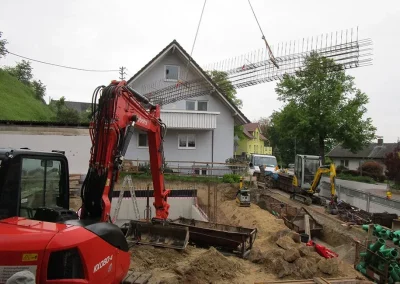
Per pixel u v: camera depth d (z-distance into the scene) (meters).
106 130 6.25
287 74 10.86
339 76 25.95
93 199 6.23
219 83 20.33
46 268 3.64
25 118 28.00
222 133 23.78
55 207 5.04
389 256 8.66
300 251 8.34
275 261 7.88
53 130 16.41
